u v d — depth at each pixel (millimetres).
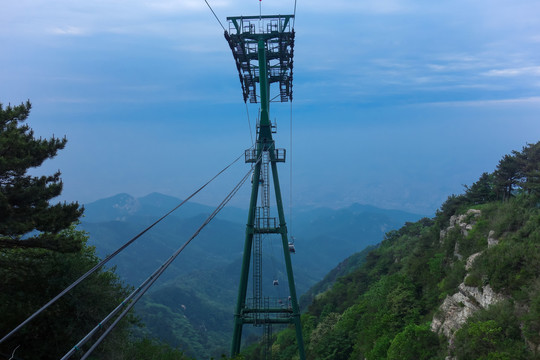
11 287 21125
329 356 66750
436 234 73625
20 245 21344
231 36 43875
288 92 49781
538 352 25469
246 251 42562
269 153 44188
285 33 43781
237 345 41312
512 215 39750
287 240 42625
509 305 29859
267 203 42938
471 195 65875
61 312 21609
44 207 21906
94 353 22516
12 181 21328
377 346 49406
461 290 38062
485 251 37031
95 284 23438
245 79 49000
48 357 20547
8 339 19484
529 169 53812
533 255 30750
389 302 58438
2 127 21750
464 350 30531
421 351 38250
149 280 12906
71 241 22312
